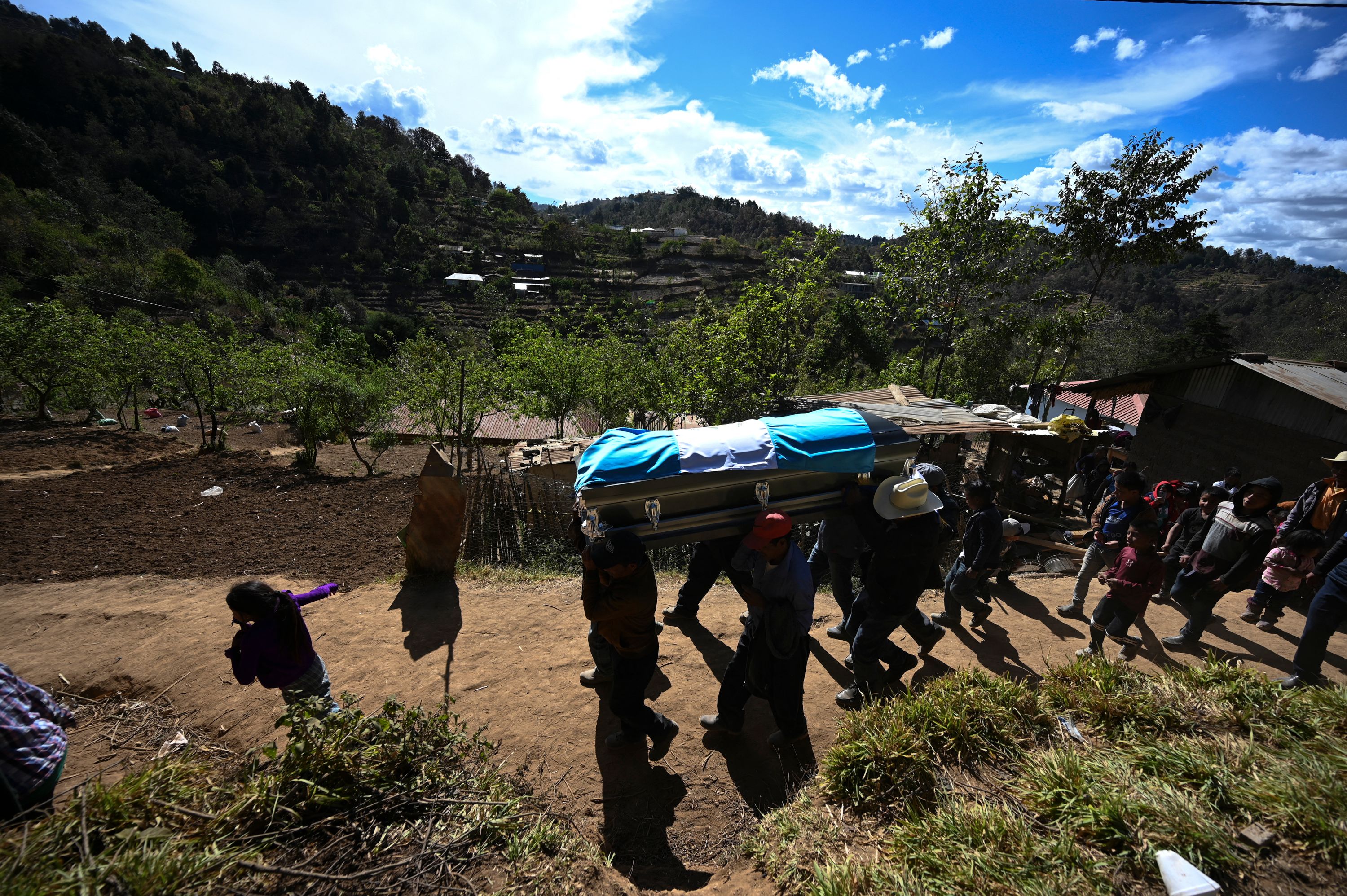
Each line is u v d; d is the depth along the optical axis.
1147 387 10.95
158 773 2.49
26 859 2.00
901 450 4.62
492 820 2.52
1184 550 5.80
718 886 2.81
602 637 4.23
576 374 13.88
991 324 16.77
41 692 2.66
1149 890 2.21
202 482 9.52
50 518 7.45
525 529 6.83
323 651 4.80
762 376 13.65
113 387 14.38
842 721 4.02
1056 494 11.23
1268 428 9.16
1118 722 3.39
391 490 9.24
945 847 2.48
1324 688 4.00
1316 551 5.07
